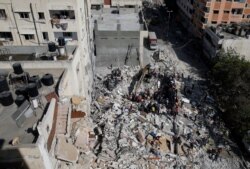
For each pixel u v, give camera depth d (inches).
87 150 951.0
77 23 1359.5
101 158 1138.7
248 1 2255.2
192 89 1846.7
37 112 809.5
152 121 1464.1
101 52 2041.1
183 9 2970.0
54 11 1342.3
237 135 1507.1
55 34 1406.3
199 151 1322.6
